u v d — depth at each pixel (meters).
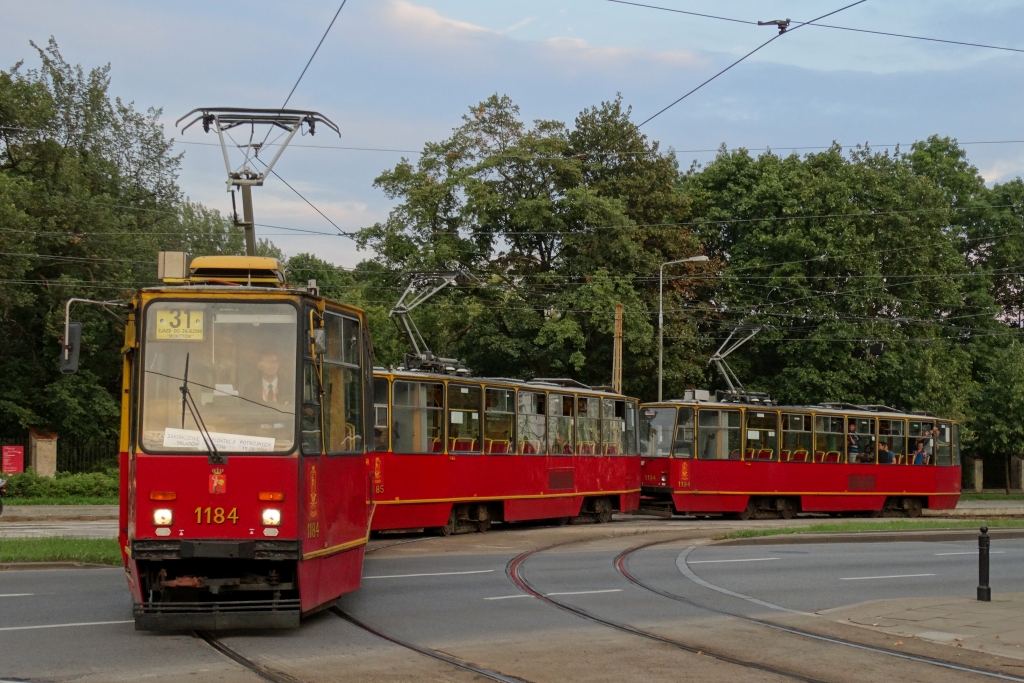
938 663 9.98
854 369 47.00
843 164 49.50
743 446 31.89
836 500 33.91
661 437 31.64
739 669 9.52
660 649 10.38
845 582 16.19
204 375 10.48
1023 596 14.48
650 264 43.81
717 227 51.25
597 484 28.20
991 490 57.69
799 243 46.66
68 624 11.00
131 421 10.52
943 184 56.41
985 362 53.47
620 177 47.03
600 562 17.97
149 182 45.94
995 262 55.97
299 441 10.41
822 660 10.02
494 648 10.25
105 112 43.94
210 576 10.59
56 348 39.97
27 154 39.94
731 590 14.98
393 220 41.66
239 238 46.47
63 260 39.47
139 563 10.33
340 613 12.04
